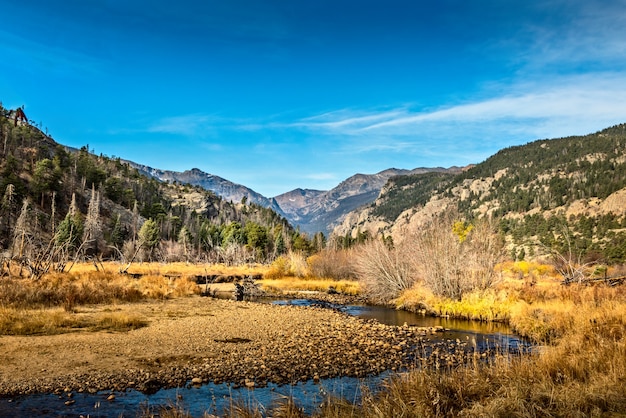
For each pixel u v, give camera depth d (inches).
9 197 2901.1
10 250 1306.6
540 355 363.3
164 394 338.0
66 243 1173.1
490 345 552.4
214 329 603.2
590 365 304.7
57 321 569.3
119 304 808.9
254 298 1161.4
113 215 4407.0
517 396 244.2
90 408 302.0
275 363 439.5
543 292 844.6
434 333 639.1
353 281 1656.0
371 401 262.7
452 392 274.5
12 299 674.2
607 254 2429.9
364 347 526.0
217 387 361.7
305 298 1189.7
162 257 2847.0
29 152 4884.4
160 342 508.4
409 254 1078.4
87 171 5206.7
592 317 541.6
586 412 232.4
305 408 305.6
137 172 7800.2
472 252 925.8
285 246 3560.5
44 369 383.6
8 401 309.7
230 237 3361.2
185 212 6387.8
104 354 443.2
